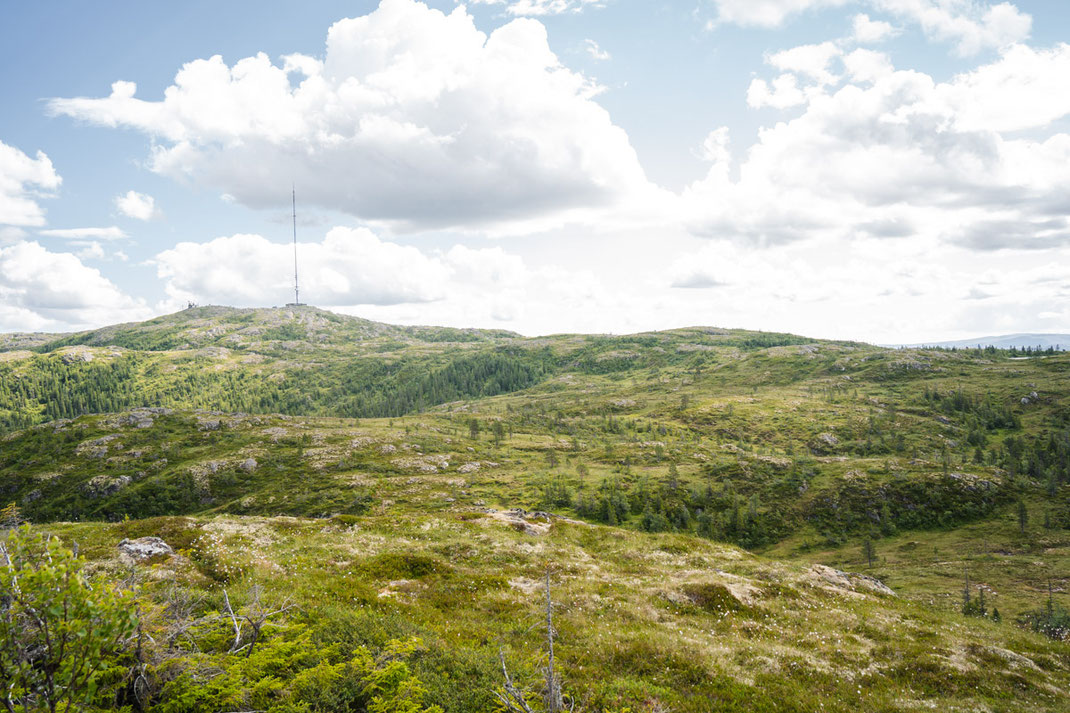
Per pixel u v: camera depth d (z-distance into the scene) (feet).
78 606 28.94
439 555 114.52
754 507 593.01
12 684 28.14
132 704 37.81
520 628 76.02
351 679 47.50
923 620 96.17
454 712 47.83
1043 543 522.88
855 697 64.28
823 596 107.24
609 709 54.39
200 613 56.70
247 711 39.14
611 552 131.34
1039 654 82.94
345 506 560.61
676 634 78.64
